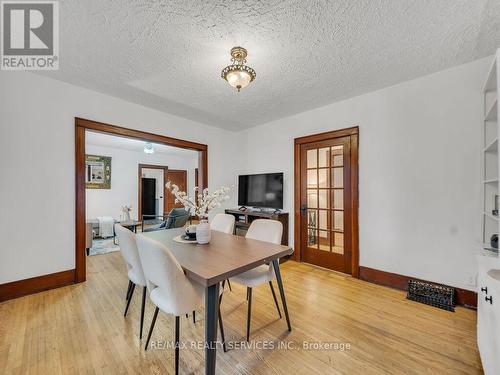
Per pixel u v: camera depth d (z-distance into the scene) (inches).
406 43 71.6
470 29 65.3
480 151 81.3
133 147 247.8
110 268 124.3
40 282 93.4
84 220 104.7
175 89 104.7
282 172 145.6
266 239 85.5
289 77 92.8
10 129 87.0
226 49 75.0
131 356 59.4
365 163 109.4
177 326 51.9
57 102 97.0
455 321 75.1
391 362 57.6
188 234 83.8
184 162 323.0
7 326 71.1
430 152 91.6
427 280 92.2
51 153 95.7
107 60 81.9
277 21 62.2
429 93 91.6
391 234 101.5
